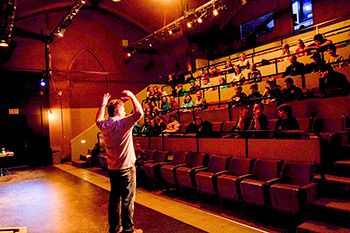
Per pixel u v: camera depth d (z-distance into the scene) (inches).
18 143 530.9
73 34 575.8
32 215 232.1
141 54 650.2
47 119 551.5
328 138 202.2
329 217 164.7
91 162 474.9
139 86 644.7
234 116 333.7
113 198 157.8
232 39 581.6
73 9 440.1
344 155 205.6
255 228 179.8
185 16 479.2
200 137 283.4
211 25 594.9
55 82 553.6
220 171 235.6
